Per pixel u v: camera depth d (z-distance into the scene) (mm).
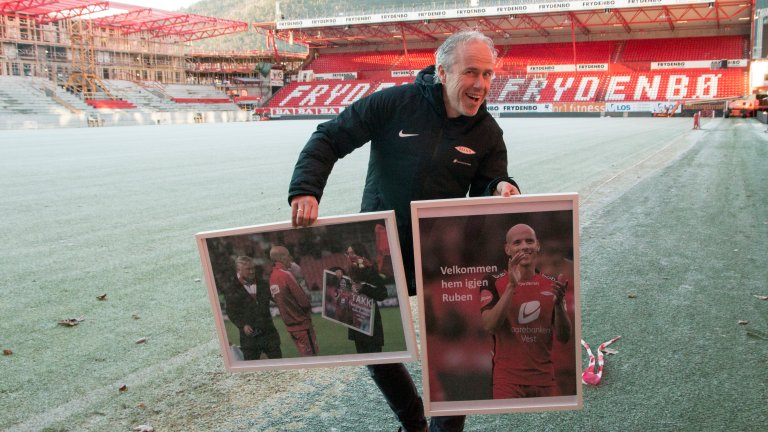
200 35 68188
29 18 54406
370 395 2973
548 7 49094
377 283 1979
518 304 1913
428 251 1894
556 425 2658
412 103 2178
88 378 3139
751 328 3760
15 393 2965
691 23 53062
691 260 5379
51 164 14617
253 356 2061
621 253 5621
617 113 51125
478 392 1964
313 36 63344
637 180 10625
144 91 60594
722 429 2600
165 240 6336
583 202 8430
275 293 2025
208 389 3033
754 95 44375
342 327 2016
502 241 1887
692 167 12680
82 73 56000
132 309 4223
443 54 2072
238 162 15086
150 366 3297
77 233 6688
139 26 60812
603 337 3639
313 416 2752
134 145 22000
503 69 58906
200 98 64500
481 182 2266
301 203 1976
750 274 4949
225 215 7707
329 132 2191
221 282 2021
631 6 46531
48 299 4426
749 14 48625
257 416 2752
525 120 47219
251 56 69812
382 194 2262
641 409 2779
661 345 3506
